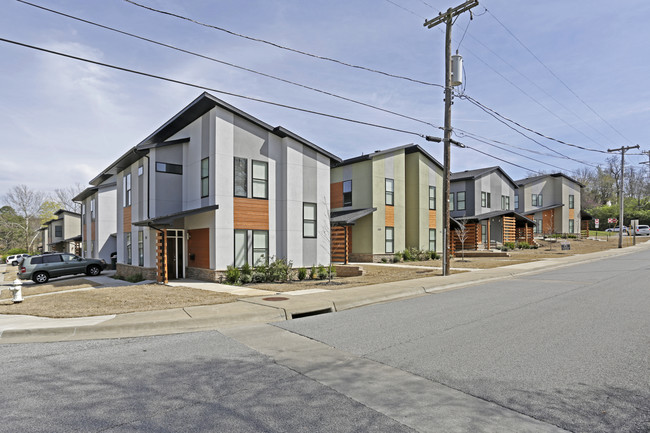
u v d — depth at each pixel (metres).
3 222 65.25
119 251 22.38
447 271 16.78
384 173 27.23
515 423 3.72
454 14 16.23
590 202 80.94
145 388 4.68
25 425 3.72
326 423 3.74
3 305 10.48
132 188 19.97
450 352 6.02
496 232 36.97
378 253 26.42
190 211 15.01
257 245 16.81
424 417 3.86
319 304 10.02
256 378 5.02
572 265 21.77
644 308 9.12
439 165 30.67
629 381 4.72
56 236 48.53
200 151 16.89
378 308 9.95
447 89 16.80
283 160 17.78
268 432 3.57
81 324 7.75
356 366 5.47
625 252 30.08
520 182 45.38
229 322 8.55
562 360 5.53
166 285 14.77
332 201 29.59
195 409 4.07
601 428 3.61
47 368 5.45
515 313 8.84
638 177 85.69
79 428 3.66
